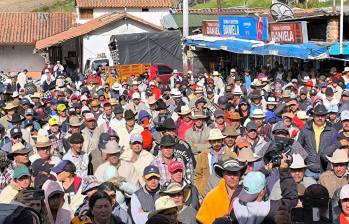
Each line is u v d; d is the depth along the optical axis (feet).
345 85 62.44
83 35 152.97
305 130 35.55
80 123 42.86
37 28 184.55
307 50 74.74
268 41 87.92
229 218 21.29
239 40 96.63
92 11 191.21
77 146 33.58
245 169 26.66
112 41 133.08
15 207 13.19
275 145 27.22
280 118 44.70
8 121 49.70
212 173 30.58
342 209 21.58
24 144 37.11
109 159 31.01
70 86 87.66
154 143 38.68
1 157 31.19
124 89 71.05
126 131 39.63
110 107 47.60
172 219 21.77
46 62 161.07
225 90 71.77
